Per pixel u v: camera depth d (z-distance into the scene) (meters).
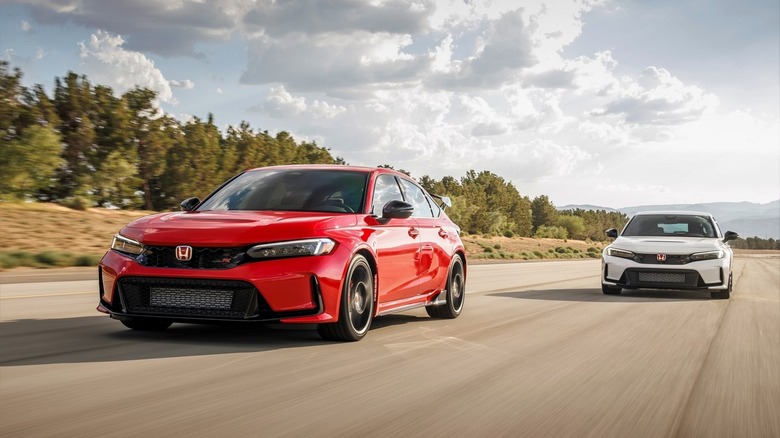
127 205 45.19
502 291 13.35
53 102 42.38
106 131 44.06
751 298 12.64
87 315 7.89
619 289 12.91
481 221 114.25
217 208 6.74
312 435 3.33
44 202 40.44
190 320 5.67
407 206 6.68
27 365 4.93
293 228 5.83
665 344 6.71
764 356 6.09
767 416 3.97
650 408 4.11
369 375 4.84
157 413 3.66
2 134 36.09
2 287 11.91
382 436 3.36
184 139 52.12
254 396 4.12
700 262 12.20
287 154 66.75
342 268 5.92
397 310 6.98
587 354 6.01
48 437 3.18
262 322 5.63
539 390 4.52
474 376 4.92
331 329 6.10
